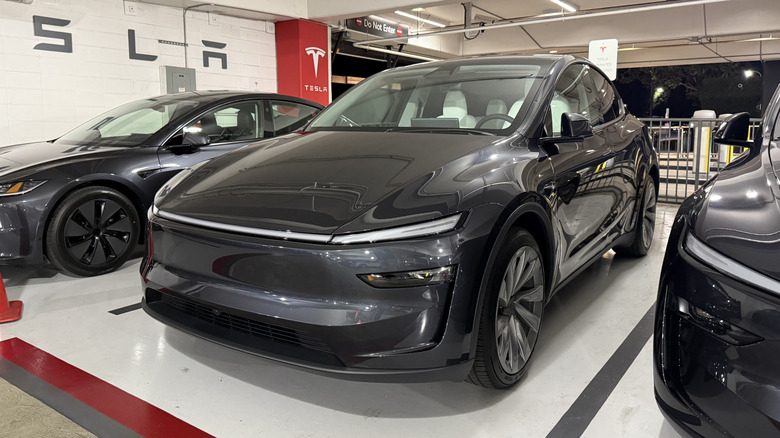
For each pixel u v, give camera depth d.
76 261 3.38
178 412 1.90
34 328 2.64
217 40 9.33
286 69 10.32
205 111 4.06
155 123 3.97
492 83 2.57
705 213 1.53
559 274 2.31
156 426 1.81
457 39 16.81
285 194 1.85
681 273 1.42
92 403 1.95
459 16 14.87
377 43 14.34
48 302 3.01
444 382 2.13
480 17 14.67
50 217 3.27
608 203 2.84
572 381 2.11
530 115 2.31
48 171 3.26
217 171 2.20
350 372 1.61
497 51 16.48
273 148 2.35
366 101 2.79
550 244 2.14
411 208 1.67
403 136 2.27
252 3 9.09
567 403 1.96
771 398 1.18
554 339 2.50
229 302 1.74
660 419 1.85
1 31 6.79
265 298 1.69
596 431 1.78
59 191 3.25
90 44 7.66
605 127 3.02
